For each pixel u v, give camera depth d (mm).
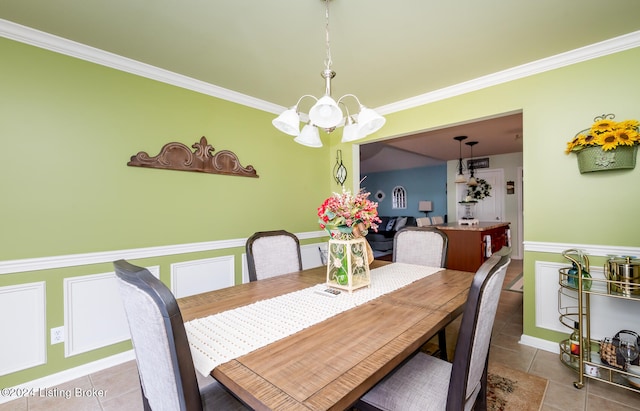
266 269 2004
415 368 1274
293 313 1240
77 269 2051
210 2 1618
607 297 2100
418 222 5727
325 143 3949
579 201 2189
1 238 1786
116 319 2201
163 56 2211
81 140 2072
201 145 2699
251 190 3100
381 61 2299
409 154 6805
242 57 2229
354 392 730
